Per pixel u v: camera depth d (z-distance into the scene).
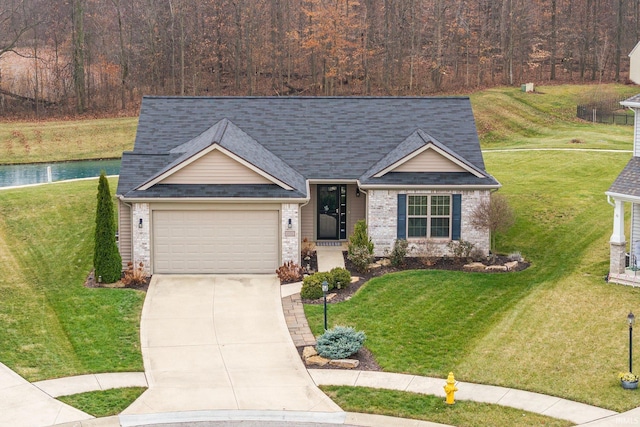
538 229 30.61
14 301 23.45
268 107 31.72
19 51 74.00
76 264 26.95
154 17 68.75
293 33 69.31
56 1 73.25
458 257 27.56
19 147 57.03
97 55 71.69
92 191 34.81
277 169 27.61
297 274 25.91
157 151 29.47
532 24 77.12
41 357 19.78
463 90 69.81
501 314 22.41
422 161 28.05
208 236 26.50
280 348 20.61
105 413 16.94
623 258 24.42
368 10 71.38
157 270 26.50
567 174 38.41
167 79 71.88
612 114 61.22
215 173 26.62
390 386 18.34
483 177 27.88
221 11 72.06
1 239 29.03
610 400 17.23
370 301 23.58
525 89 67.56
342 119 31.25
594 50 75.56
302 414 16.97
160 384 18.42
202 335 21.41
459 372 19.00
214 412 17.02
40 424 16.36
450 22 73.56
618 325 20.92
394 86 72.38
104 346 20.55
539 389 17.92
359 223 27.06
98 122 62.06
